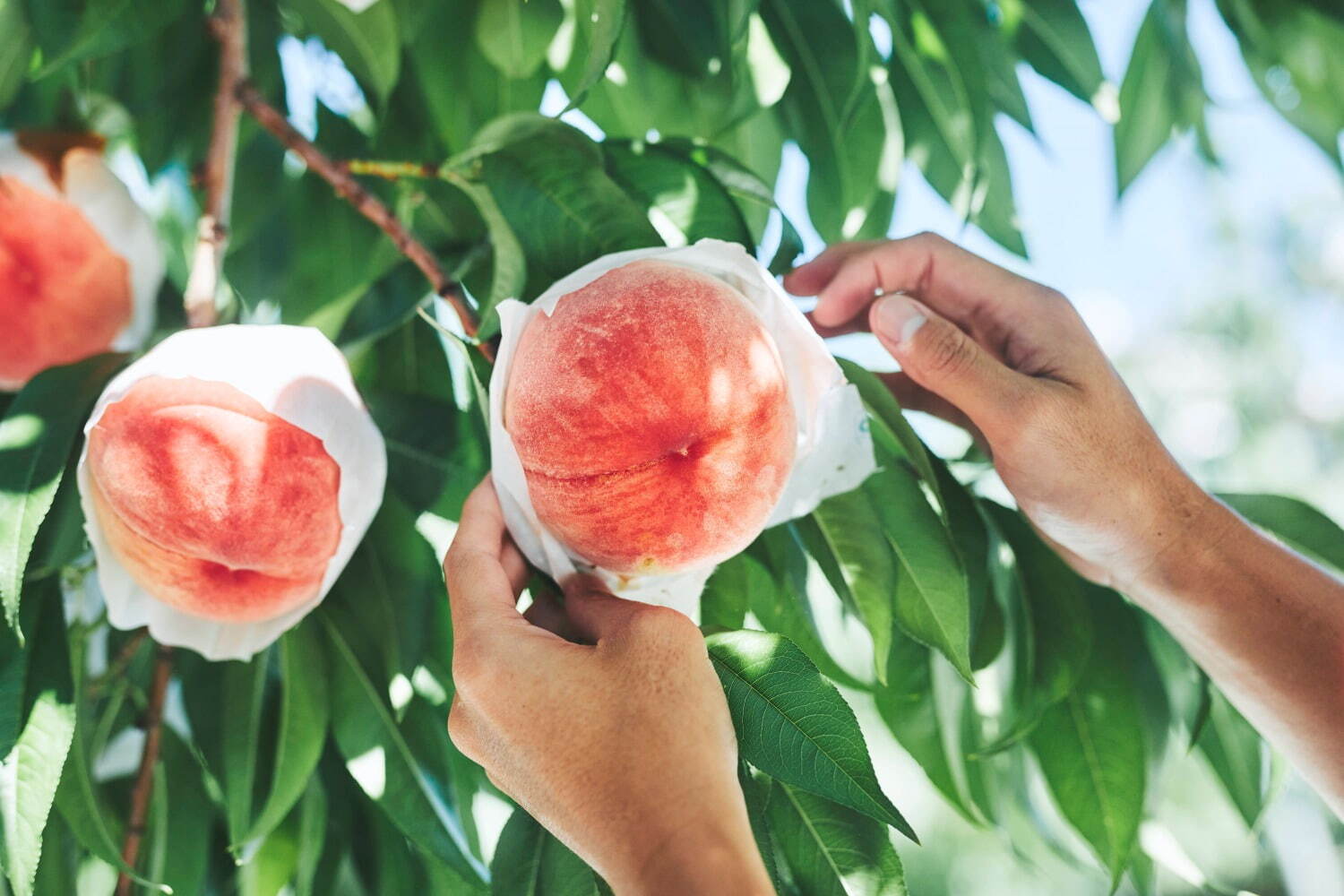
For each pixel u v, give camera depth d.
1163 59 0.70
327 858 0.58
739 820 0.35
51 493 0.44
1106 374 0.52
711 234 0.51
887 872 0.45
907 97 0.65
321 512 0.45
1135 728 0.54
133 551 0.46
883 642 0.50
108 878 0.60
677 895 0.34
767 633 0.40
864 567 0.50
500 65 0.60
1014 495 0.53
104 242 0.53
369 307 0.55
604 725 0.36
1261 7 0.71
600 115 0.62
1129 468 0.51
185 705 0.55
